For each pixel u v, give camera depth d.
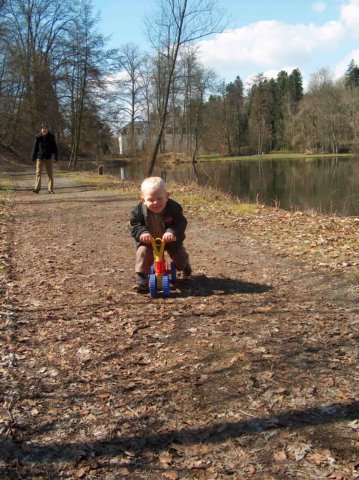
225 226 8.84
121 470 2.32
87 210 10.84
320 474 2.25
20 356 3.53
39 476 2.29
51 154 14.51
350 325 3.95
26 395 3.00
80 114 39.31
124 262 6.27
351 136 68.62
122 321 4.20
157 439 2.55
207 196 13.64
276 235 7.80
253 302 4.62
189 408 2.83
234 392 2.98
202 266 6.02
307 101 73.25
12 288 5.15
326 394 2.91
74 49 38.59
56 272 5.79
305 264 5.95
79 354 3.56
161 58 25.27
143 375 3.23
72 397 2.97
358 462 2.31
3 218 9.67
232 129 80.50
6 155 37.31
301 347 3.57
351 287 4.96
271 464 2.33
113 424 2.70
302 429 2.58
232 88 80.19
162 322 4.16
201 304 4.59
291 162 53.00
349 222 8.88
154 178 4.88
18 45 39.31
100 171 25.09
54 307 4.57
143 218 4.98
